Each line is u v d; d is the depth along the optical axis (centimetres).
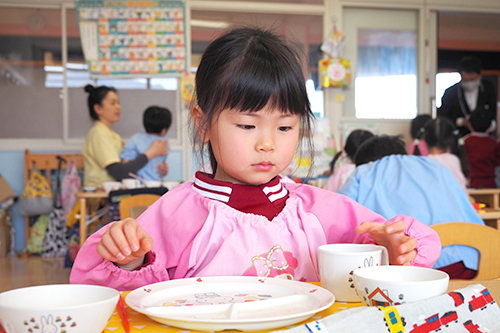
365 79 521
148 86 492
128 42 486
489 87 653
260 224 85
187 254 85
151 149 403
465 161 359
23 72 489
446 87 673
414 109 531
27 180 475
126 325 50
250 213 88
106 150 393
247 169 78
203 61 87
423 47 527
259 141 77
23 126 490
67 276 361
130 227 64
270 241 84
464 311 52
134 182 344
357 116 520
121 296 63
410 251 74
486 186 557
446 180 179
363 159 221
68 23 489
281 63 78
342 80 495
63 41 488
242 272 82
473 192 328
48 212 464
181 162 489
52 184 500
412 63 530
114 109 413
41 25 489
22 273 373
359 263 62
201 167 94
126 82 491
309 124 88
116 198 303
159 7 486
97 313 44
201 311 53
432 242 78
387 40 525
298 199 94
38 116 492
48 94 492
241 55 79
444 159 290
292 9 505
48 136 493
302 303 57
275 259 83
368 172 184
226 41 83
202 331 49
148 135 412
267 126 77
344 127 514
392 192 177
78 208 393
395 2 518
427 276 57
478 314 52
